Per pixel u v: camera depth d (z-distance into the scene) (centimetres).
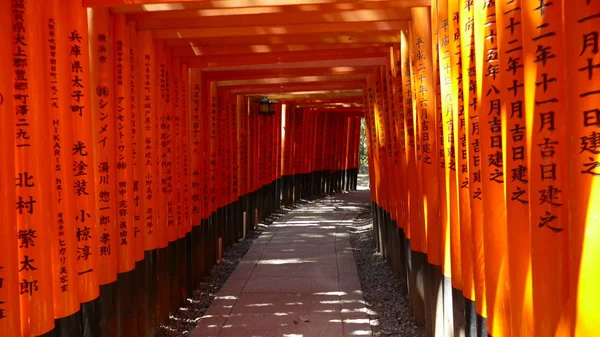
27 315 312
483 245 314
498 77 281
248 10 466
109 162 430
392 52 615
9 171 288
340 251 973
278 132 1559
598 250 186
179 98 644
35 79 315
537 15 215
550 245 215
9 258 286
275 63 710
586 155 188
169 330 581
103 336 425
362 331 553
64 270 351
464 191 348
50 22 346
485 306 320
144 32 521
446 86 377
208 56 661
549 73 213
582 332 191
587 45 185
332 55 659
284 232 1199
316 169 1927
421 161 470
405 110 534
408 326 568
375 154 914
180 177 654
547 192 216
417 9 457
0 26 285
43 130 321
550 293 216
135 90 496
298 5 463
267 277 781
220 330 561
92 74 419
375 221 998
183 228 666
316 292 700
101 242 425
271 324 577
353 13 500
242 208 1114
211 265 853
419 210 523
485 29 284
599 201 185
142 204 520
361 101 1323
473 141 318
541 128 217
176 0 396
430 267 469
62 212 351
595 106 185
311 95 1206
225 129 963
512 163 254
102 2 381
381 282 751
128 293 467
